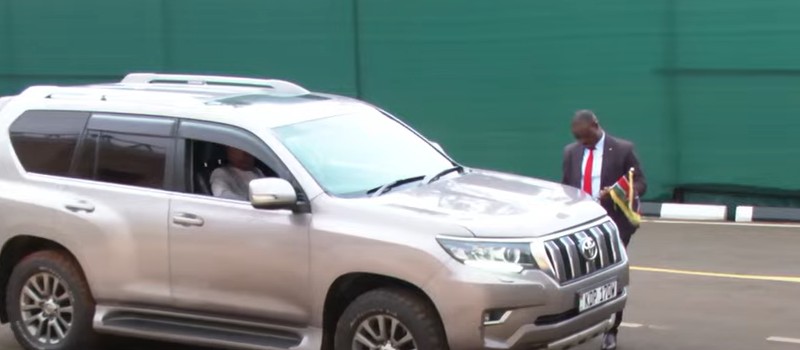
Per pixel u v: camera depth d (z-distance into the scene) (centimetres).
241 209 996
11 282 1133
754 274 1478
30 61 2500
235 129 1034
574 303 913
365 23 2136
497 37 2017
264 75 2247
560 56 1966
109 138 1094
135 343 1188
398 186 1009
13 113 1155
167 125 1067
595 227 970
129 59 2388
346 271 930
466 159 2072
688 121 1867
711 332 1199
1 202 1123
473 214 917
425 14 2078
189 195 1030
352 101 1162
